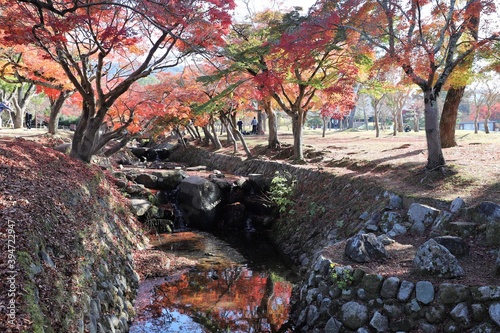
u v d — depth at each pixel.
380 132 38.66
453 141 15.78
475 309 6.14
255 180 17.67
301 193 15.20
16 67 14.34
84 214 8.29
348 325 6.95
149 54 11.95
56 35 9.29
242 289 9.96
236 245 14.08
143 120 17.31
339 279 7.47
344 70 15.99
